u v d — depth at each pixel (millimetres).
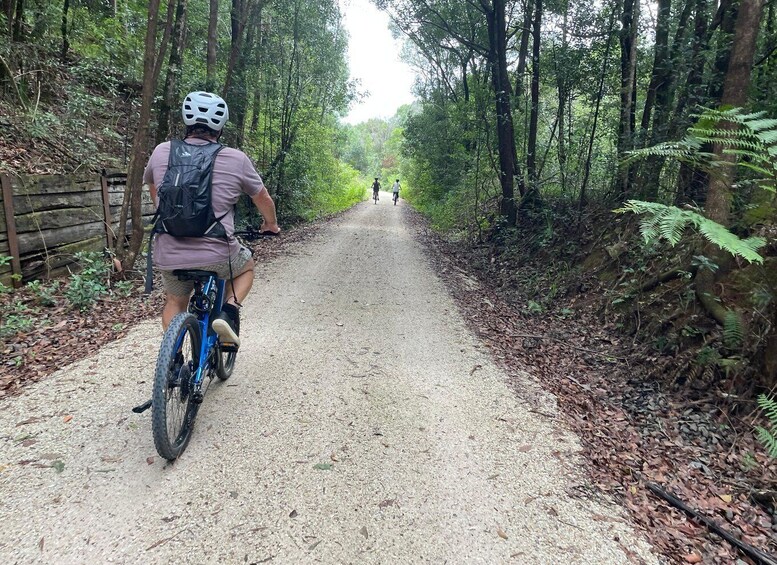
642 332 5625
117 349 4691
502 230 11789
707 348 4449
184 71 11266
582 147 10094
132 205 7285
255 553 2299
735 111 3518
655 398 4445
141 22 12516
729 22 7137
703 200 6684
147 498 2617
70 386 3863
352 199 33562
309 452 3162
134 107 11797
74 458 2924
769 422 3723
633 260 6770
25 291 6121
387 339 5562
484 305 7586
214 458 3012
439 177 23125
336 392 4070
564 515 2770
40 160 7395
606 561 2447
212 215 2938
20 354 4512
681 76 7918
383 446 3311
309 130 18344
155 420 2631
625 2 8969
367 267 9805
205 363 3227
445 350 5352
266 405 3742
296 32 15328
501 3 11164
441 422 3715
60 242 6984
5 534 2297
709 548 2643
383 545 2420
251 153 14992
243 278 3469
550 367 5199
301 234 14398
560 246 9172
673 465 3498
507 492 2936
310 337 5426
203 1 14531
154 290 6918
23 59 8883
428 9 13391
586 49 9750
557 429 3762
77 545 2266
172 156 2930
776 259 4418
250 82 14352
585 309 6926
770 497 3113
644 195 7578
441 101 21266
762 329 4160
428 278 9188
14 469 2789
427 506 2740
